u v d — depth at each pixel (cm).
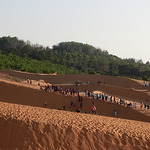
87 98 5797
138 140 2339
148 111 5519
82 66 19100
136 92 7788
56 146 2194
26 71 13025
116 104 5634
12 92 5816
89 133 2311
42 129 2275
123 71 18062
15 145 2181
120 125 2630
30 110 2675
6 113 2436
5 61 13525
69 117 2630
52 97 5834
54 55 19562
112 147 2258
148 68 18725
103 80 10831
